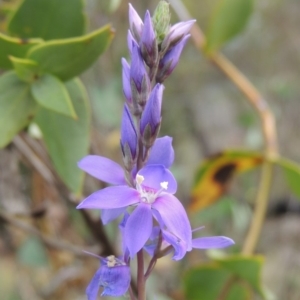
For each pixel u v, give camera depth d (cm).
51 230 22
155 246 12
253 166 20
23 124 15
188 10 46
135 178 11
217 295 19
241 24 20
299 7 49
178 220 11
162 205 11
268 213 39
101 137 24
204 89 45
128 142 11
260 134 30
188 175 37
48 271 26
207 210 26
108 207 11
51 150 15
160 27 11
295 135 44
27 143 17
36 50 14
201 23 47
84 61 14
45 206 19
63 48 14
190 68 45
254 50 47
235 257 17
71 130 15
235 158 19
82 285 23
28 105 15
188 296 19
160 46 12
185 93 45
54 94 14
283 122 44
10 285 26
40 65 14
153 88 11
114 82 27
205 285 19
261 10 48
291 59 47
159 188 11
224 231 31
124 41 29
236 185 32
